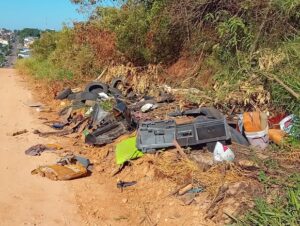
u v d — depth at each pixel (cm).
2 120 786
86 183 483
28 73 1622
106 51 1036
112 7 1065
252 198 376
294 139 465
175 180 436
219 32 720
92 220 404
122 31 923
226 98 585
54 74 1157
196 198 401
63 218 408
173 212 395
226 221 364
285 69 552
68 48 1277
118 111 607
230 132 491
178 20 827
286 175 401
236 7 727
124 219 404
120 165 504
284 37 621
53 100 938
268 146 479
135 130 604
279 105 536
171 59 884
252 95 568
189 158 465
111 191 460
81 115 731
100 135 605
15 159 560
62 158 546
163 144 493
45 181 488
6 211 417
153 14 895
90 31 1109
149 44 902
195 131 487
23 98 1015
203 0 780
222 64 727
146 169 473
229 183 403
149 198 430
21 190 464
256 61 635
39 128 721
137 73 878
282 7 620
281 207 352
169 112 632
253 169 421
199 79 763
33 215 411
